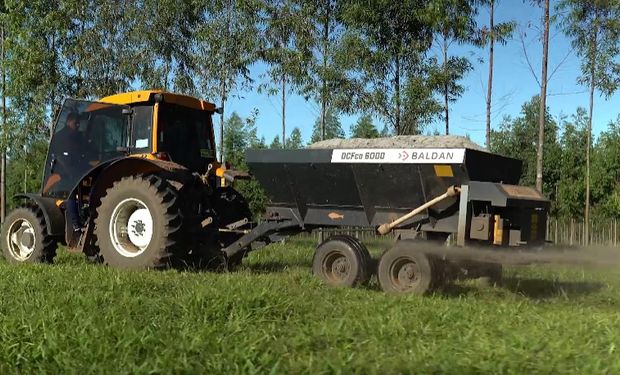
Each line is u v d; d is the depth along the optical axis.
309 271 8.34
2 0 16.83
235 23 14.27
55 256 9.55
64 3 15.08
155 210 8.09
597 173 25.59
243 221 8.88
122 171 8.76
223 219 9.23
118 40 15.62
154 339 4.21
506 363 3.72
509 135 29.67
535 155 27.88
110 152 8.95
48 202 9.19
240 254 8.96
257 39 14.05
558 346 4.08
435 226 7.19
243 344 4.11
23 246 9.43
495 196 6.61
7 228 9.54
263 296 5.39
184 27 15.53
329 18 13.77
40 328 4.46
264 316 4.98
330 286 7.07
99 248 8.50
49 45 15.73
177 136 9.02
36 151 17.02
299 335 4.36
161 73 15.56
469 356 3.87
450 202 7.02
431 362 3.77
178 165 8.34
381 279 7.09
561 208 25.91
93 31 15.38
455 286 7.46
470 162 6.83
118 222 8.41
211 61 14.58
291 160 7.90
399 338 4.41
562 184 26.50
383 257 7.11
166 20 15.24
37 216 9.25
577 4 15.29
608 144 26.55
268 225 8.32
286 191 8.15
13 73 15.41
